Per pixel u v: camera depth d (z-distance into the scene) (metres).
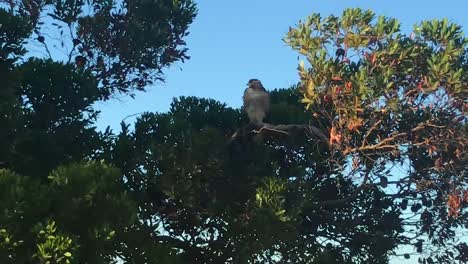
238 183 15.74
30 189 10.62
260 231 13.69
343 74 13.74
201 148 15.20
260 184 15.57
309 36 13.74
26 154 15.21
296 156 17.52
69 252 10.13
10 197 10.14
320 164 17.12
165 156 15.20
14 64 15.23
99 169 11.54
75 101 16.78
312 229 17.48
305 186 15.56
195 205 15.62
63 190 10.87
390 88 13.51
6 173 10.69
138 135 16.38
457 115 14.01
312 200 16.11
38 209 10.52
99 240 10.71
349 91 13.45
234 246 14.62
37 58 16.95
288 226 13.84
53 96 16.55
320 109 14.20
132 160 15.57
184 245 15.88
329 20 13.79
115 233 11.18
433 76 13.45
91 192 10.89
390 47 13.57
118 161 15.83
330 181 17.64
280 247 15.38
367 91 13.32
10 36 15.12
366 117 14.15
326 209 17.75
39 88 16.47
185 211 15.75
